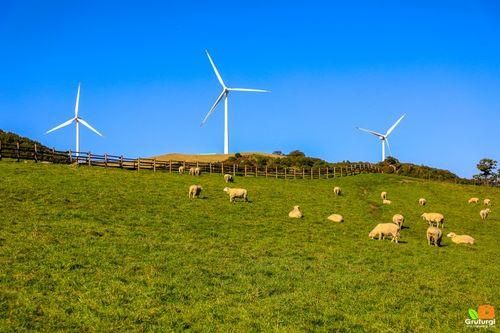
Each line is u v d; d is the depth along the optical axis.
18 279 21.69
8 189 39.41
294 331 18.25
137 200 41.47
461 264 30.75
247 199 48.09
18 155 54.44
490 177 100.69
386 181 73.00
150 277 23.27
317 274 25.88
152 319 18.94
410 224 46.22
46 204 36.50
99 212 36.03
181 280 23.17
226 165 69.38
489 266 31.03
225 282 23.45
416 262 30.25
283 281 24.14
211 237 32.78
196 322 18.89
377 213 50.25
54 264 23.91
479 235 44.53
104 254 26.19
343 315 20.17
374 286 24.28
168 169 65.38
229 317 19.39
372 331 18.86
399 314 20.66
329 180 70.81
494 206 60.62
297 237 35.12
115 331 17.88
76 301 20.06
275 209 44.91
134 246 28.41
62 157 60.31
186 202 43.06
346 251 32.00
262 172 69.69
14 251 25.28
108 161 60.91
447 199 63.53
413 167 99.38
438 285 25.41
